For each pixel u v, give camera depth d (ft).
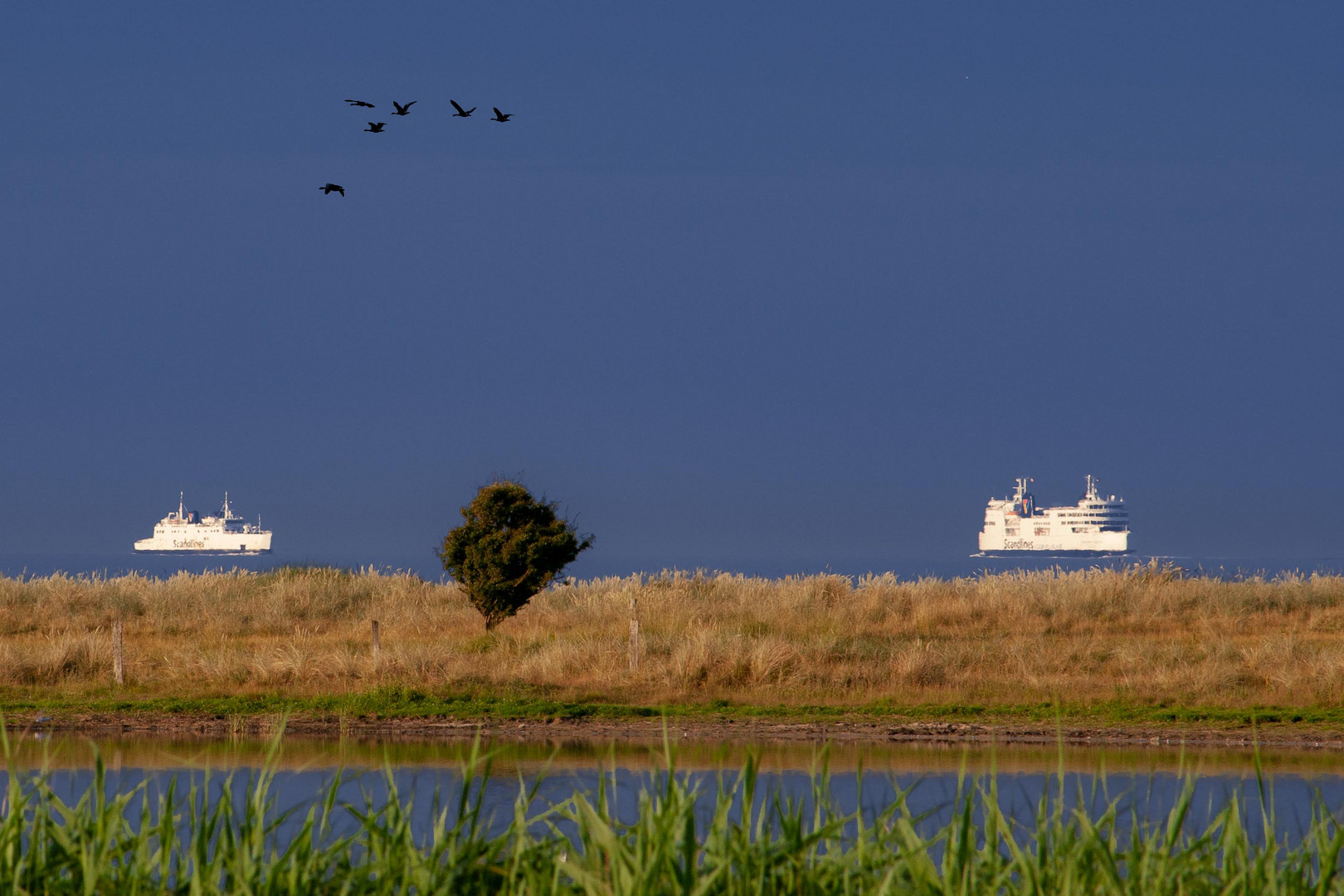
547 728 222.69
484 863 76.89
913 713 236.22
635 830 76.54
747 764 77.82
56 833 77.66
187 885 75.36
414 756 193.98
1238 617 340.18
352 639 334.44
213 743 207.00
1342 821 121.19
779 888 76.28
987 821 79.77
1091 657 283.38
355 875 76.02
